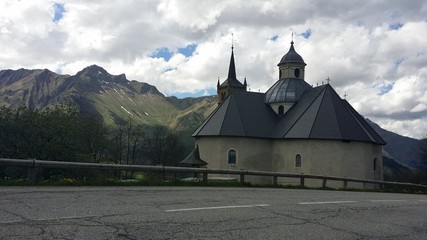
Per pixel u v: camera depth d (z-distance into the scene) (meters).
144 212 10.15
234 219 9.84
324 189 24.77
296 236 8.41
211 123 47.44
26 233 7.45
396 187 33.72
